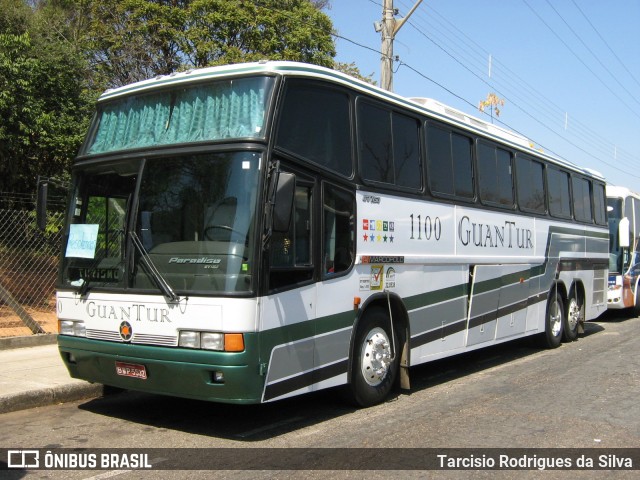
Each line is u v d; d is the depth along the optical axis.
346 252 7.12
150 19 21.94
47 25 18.66
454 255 9.20
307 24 22.86
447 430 6.71
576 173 14.19
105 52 22.36
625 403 7.99
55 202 10.39
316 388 6.68
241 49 22.34
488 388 8.93
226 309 5.83
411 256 8.21
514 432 6.67
